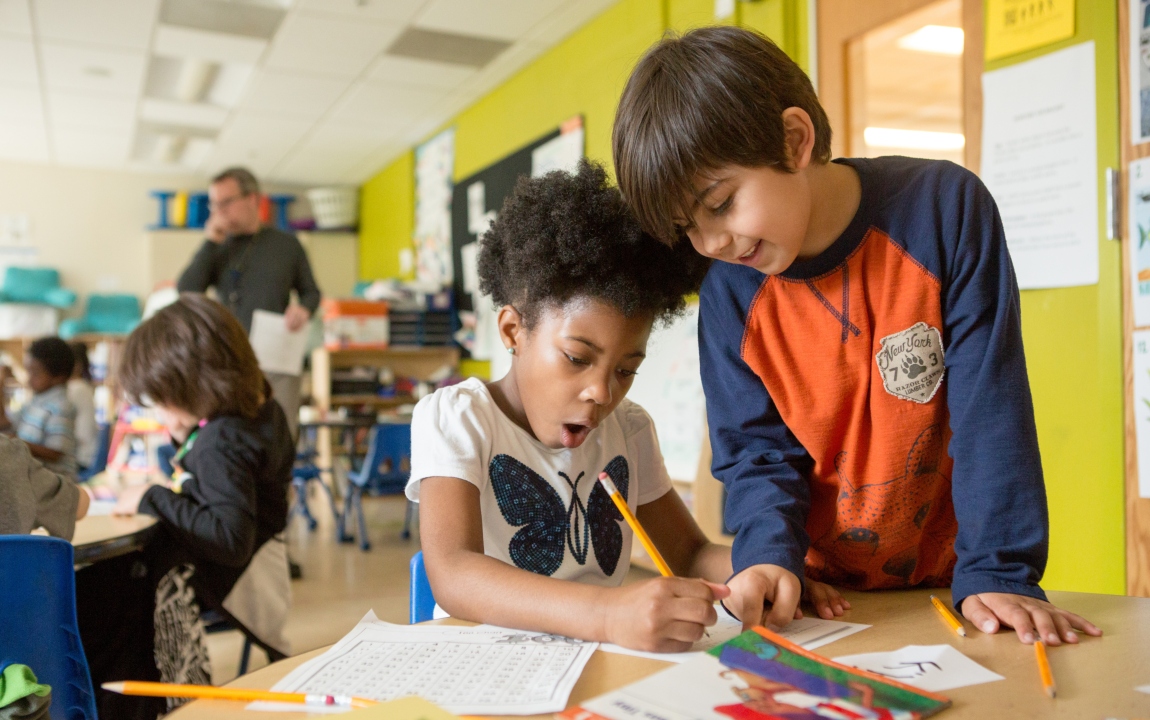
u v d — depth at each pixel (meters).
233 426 1.65
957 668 0.60
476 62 4.52
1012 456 0.77
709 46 0.77
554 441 0.90
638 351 0.88
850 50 2.71
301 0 3.74
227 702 0.57
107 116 5.44
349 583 3.36
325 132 5.82
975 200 0.82
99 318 6.68
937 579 0.98
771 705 0.51
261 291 3.59
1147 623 0.71
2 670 0.94
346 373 5.36
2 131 5.78
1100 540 1.99
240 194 3.51
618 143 0.81
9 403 6.07
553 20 4.00
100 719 1.48
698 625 0.65
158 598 1.54
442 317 5.50
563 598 0.70
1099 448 2.00
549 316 0.86
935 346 0.84
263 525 1.73
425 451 0.88
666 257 0.89
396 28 4.06
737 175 0.74
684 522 1.07
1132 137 1.92
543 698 0.55
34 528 1.25
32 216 6.71
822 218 0.85
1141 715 0.51
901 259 0.85
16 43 4.19
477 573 0.76
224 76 4.83
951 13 2.42
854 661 0.62
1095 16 1.98
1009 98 2.17
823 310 0.88
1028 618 0.68
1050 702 0.54
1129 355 1.93
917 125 4.28
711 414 0.96
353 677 0.60
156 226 6.96
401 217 6.42
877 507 0.90
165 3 3.77
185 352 1.64
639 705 0.52
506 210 0.94
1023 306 2.16
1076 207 2.04
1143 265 1.90
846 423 0.90
